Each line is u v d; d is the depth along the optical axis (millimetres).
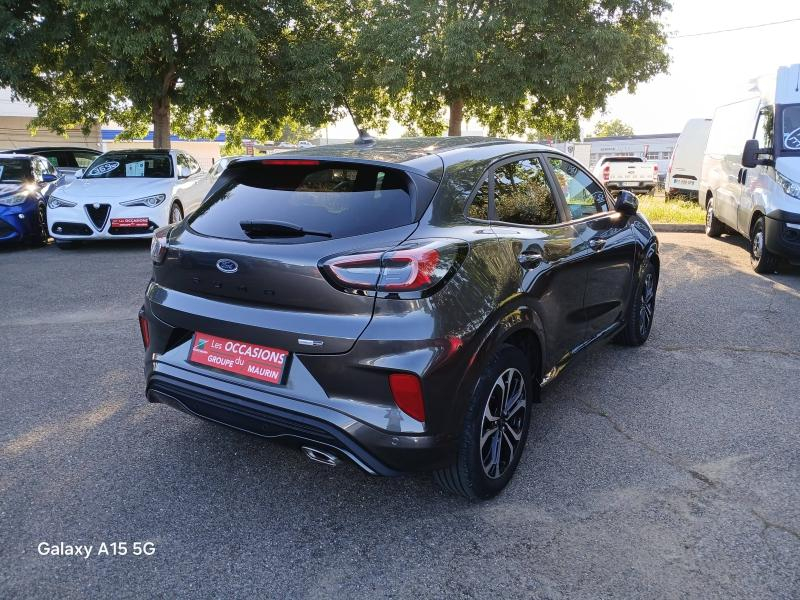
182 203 10312
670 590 2258
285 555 2459
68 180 10969
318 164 2824
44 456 3189
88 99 18453
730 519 2691
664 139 39250
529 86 16828
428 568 2385
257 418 2502
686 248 10117
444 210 2680
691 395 4059
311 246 2463
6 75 14078
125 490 2896
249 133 21547
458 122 19234
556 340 3377
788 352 4918
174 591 2256
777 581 2305
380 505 2811
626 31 17547
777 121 8016
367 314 2352
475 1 16938
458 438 2549
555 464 3164
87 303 6309
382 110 21000
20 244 10531
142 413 3711
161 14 13500
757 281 7598
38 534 2562
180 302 2756
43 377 4262
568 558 2439
